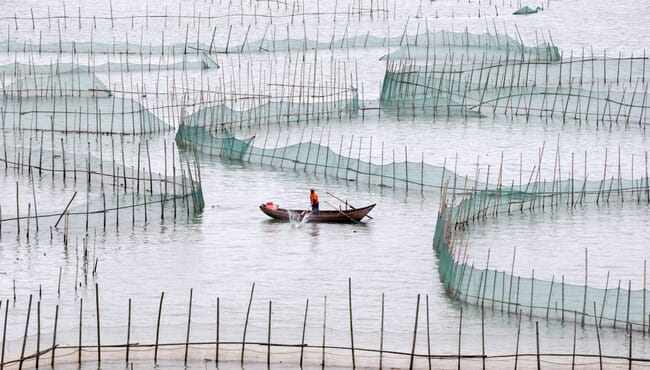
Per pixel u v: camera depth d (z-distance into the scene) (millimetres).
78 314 125938
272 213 162000
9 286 134500
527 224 162125
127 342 112250
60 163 187750
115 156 197750
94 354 112062
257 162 193375
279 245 150875
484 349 111688
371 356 111312
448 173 179250
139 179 168750
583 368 109188
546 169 193875
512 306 125250
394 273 140250
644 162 198000
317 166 187500
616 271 143125
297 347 112938
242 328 118500
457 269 131250
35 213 155250
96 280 136875
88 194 167500
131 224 159375
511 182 186500
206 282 136625
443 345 114000
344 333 117188
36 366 109312
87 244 150000
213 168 190125
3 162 187500
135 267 141500
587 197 175000
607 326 120812
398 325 122750
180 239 153000
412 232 157375
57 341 114938
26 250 147250
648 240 155375
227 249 149000
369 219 163750
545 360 110375
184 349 112750
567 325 121188
